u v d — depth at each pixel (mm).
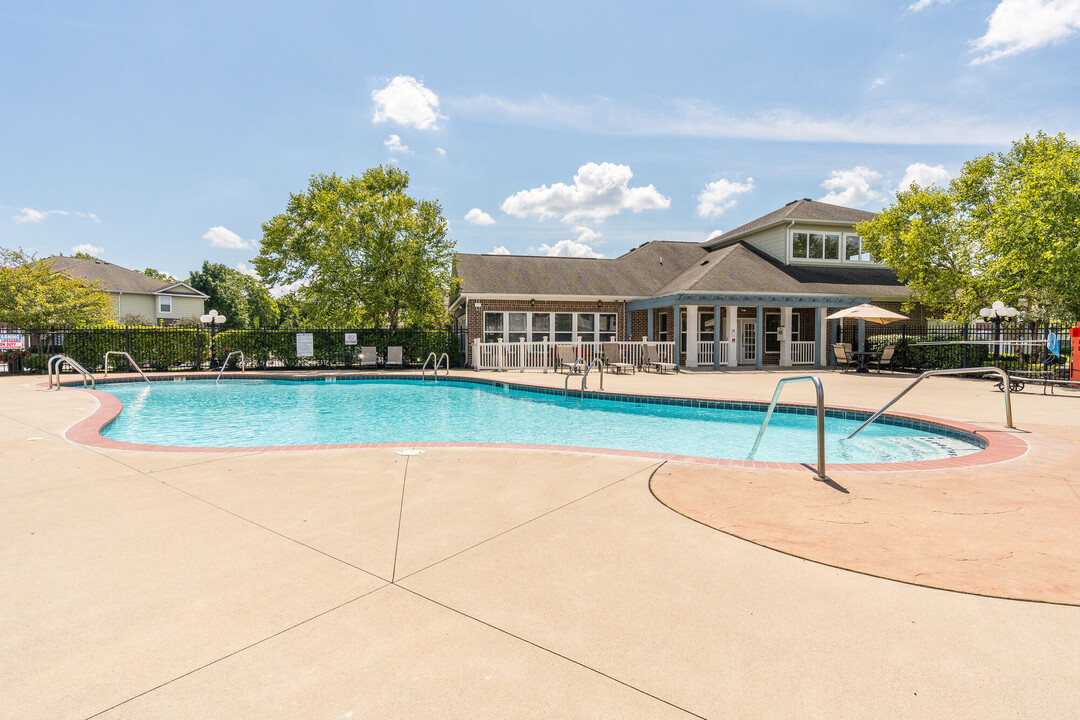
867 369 19016
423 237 21922
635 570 2797
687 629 2217
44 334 20078
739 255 21562
